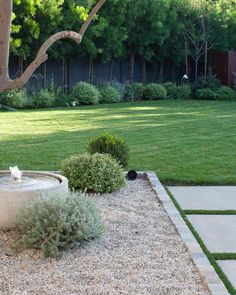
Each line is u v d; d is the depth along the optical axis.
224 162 9.96
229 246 5.62
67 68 24.53
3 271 4.70
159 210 6.70
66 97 22.28
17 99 20.28
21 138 12.48
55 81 24.27
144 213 6.55
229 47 28.45
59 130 13.88
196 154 10.77
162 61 27.86
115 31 24.11
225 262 5.17
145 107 20.97
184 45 27.52
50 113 18.41
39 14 21.41
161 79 28.16
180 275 4.63
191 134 13.51
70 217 5.19
